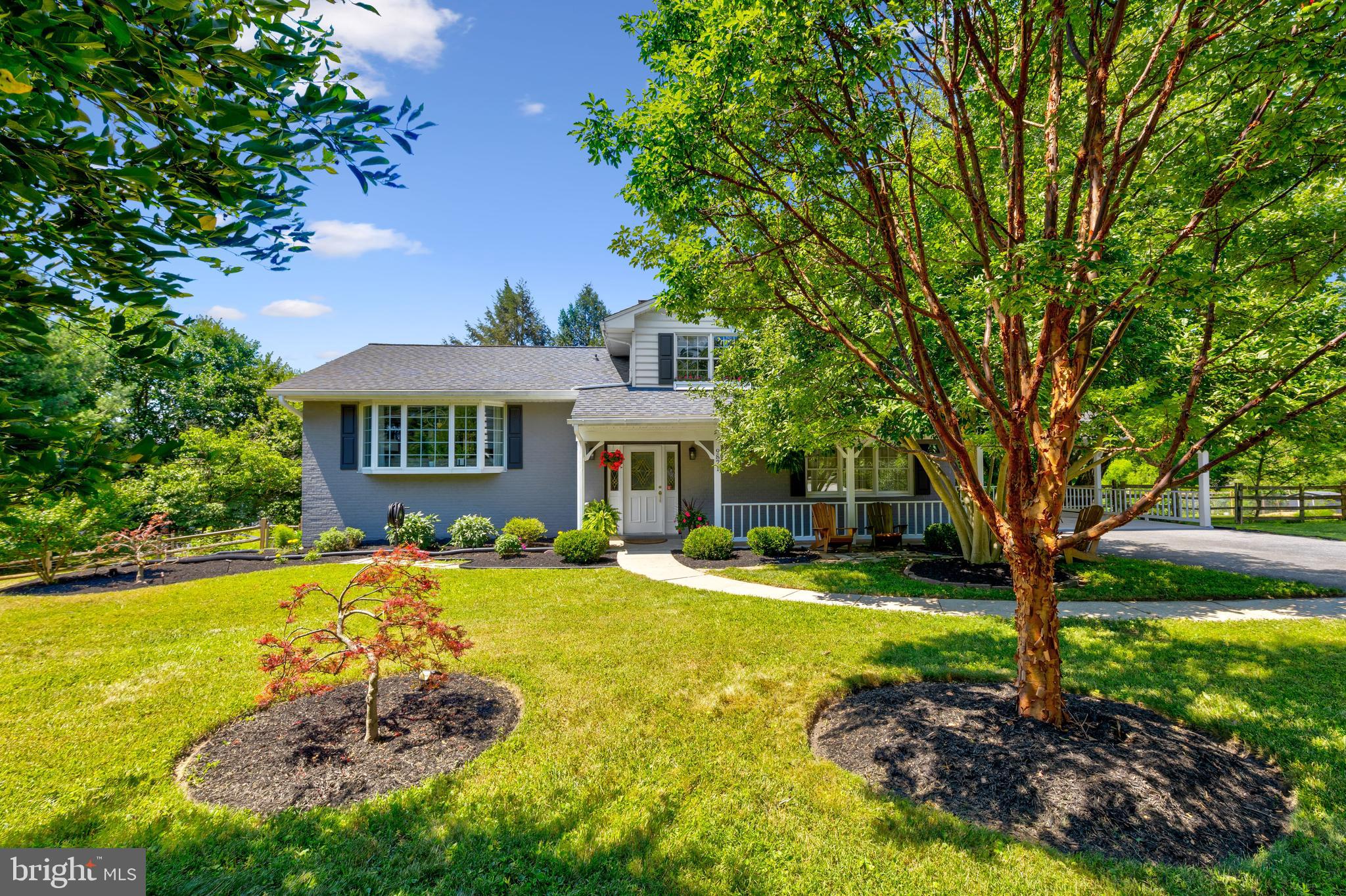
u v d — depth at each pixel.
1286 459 18.66
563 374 15.51
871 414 7.91
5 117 1.40
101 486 1.60
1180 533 14.38
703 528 11.31
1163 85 3.27
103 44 1.27
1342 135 2.99
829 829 3.05
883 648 5.75
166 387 22.58
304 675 4.52
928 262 4.44
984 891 2.62
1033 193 5.16
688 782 3.49
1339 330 4.72
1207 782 3.29
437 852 2.91
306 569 10.39
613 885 2.70
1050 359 3.60
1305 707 4.29
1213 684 4.76
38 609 7.83
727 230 4.53
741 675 5.11
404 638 4.55
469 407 13.91
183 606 7.94
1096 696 4.51
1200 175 3.49
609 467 13.64
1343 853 2.78
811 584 8.77
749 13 3.09
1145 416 5.15
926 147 4.62
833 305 5.99
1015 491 3.88
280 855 2.90
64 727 4.27
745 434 9.68
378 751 3.87
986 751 3.59
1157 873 2.68
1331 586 8.11
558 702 4.57
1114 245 2.87
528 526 12.71
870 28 3.18
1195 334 4.83
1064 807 3.10
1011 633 6.26
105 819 3.20
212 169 1.64
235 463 20.19
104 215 1.61
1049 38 3.87
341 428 13.57
